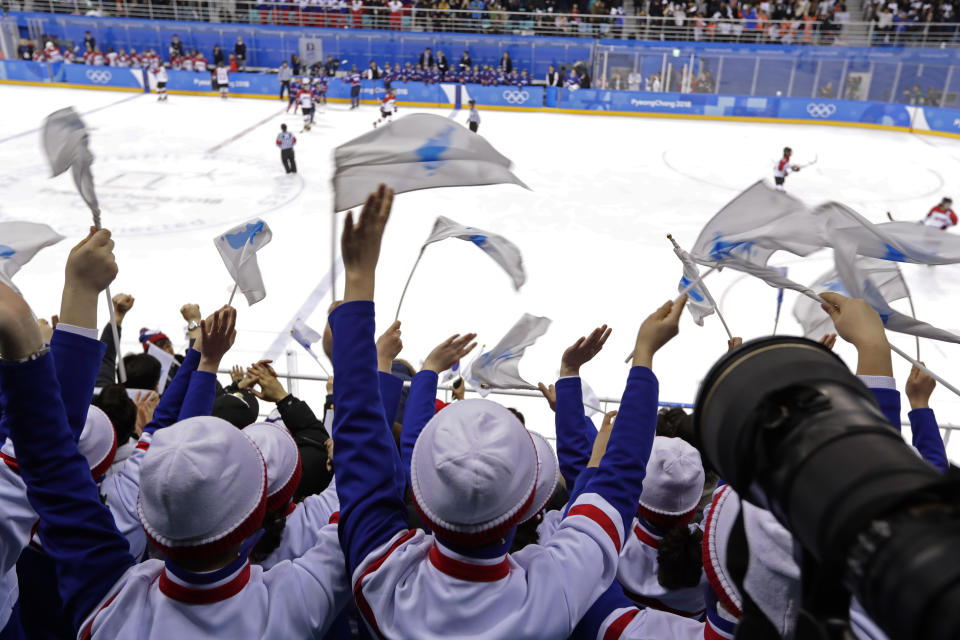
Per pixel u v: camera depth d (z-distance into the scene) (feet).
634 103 87.86
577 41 92.63
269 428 6.84
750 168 62.03
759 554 4.60
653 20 93.15
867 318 5.30
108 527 5.25
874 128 83.92
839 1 92.84
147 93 91.76
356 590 5.01
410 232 42.45
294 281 34.91
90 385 5.85
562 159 62.54
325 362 25.18
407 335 29.89
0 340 4.79
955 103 79.87
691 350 28.32
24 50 97.76
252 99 90.48
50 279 33.96
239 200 47.78
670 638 5.24
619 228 45.03
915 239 5.77
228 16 98.02
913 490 2.05
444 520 4.61
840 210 5.76
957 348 28.63
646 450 5.50
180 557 4.75
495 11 95.35
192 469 4.58
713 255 6.48
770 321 31.07
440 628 4.66
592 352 7.92
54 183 49.90
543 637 4.65
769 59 88.22
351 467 5.29
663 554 6.77
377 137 5.61
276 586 5.16
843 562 2.14
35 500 5.10
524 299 33.65
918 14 87.30
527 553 5.10
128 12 97.50
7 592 6.09
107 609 4.93
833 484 2.26
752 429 2.60
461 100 89.97
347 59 99.96
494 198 50.03
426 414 7.22
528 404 22.29
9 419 5.01
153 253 37.88
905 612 1.86
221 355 7.76
